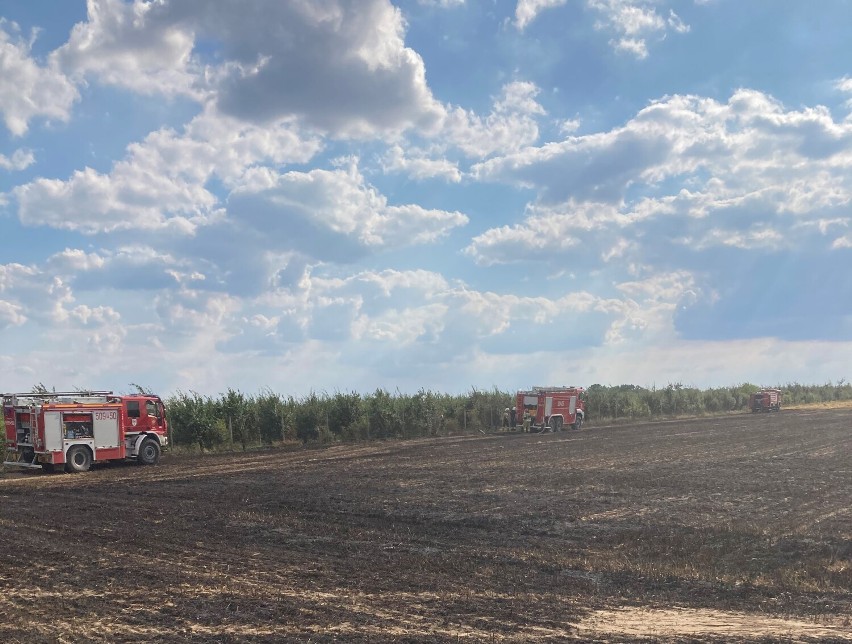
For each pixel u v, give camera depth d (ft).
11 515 56.54
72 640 26.94
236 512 57.57
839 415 207.62
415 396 152.76
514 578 37.01
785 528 49.67
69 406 90.27
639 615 30.60
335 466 92.17
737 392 253.85
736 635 27.73
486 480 75.77
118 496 67.26
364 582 35.86
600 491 67.15
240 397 128.16
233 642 26.61
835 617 30.55
